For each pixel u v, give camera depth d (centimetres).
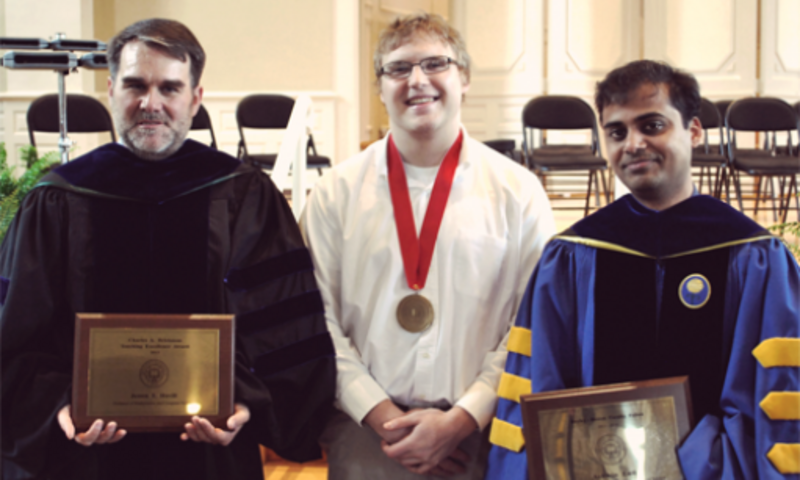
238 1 671
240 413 153
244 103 559
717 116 579
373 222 180
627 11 753
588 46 753
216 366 148
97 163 169
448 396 173
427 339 173
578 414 137
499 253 177
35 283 157
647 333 151
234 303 167
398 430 165
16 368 154
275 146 677
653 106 146
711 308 147
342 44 663
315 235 186
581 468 136
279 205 180
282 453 171
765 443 134
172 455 161
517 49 759
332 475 182
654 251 153
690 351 148
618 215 159
